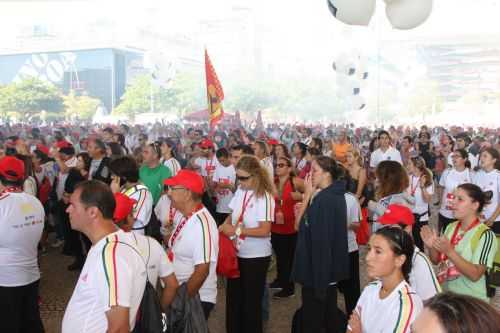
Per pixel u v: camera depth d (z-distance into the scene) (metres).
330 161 3.96
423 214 6.43
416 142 15.56
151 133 24.69
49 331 5.06
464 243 3.56
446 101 46.25
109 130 11.21
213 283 3.55
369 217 6.31
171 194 3.42
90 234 2.51
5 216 3.60
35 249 3.87
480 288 3.52
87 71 44.22
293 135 23.89
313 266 3.82
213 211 7.47
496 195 6.16
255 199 4.25
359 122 44.34
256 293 4.27
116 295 2.29
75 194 2.50
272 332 5.05
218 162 8.15
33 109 41.03
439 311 1.19
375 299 2.62
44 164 8.10
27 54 45.19
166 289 2.97
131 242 2.53
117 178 4.28
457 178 6.72
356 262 4.80
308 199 4.25
